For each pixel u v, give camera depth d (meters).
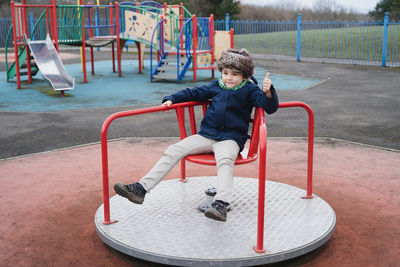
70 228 3.41
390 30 31.83
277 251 2.77
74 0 38.25
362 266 2.80
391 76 15.78
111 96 11.06
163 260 2.72
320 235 3.00
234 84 3.36
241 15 48.66
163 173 3.09
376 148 5.88
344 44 27.80
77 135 6.70
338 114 8.49
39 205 3.90
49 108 9.26
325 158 5.39
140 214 3.39
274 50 27.84
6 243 3.14
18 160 5.33
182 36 14.94
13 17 12.10
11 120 7.89
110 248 3.07
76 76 15.66
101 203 3.94
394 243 3.13
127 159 5.36
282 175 4.74
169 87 12.82
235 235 3.01
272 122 7.70
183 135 3.60
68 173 4.82
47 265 2.83
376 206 3.85
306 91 11.96
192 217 3.33
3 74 16.39
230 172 3.02
